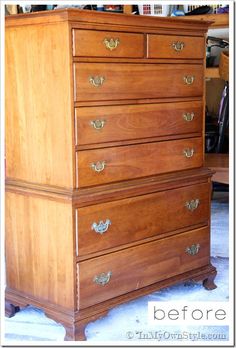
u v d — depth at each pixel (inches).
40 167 94.3
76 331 91.0
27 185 96.0
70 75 86.7
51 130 91.2
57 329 98.2
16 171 98.7
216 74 163.0
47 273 95.2
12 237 100.7
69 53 86.0
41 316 103.2
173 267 108.2
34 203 95.3
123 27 92.8
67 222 90.0
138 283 101.4
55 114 90.0
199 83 109.6
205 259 115.3
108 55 91.1
